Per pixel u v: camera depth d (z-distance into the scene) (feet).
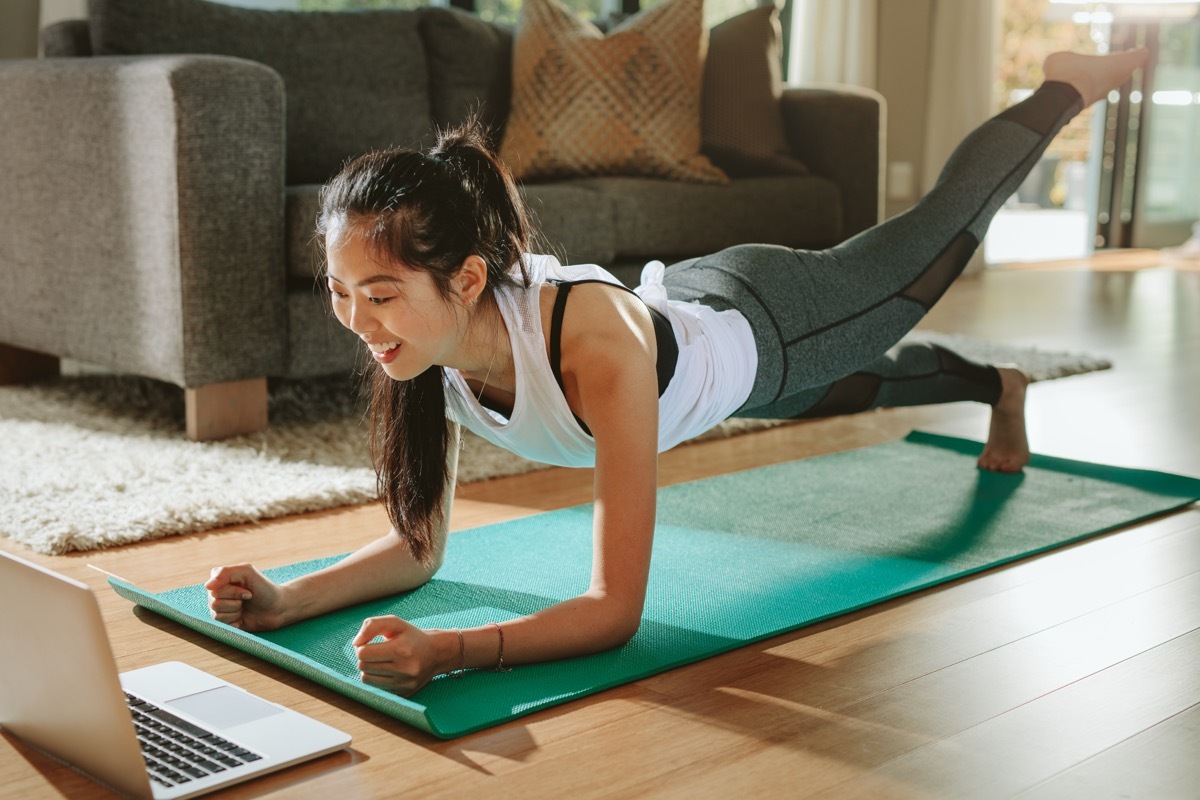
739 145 11.96
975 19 18.42
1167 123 22.79
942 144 18.72
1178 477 7.27
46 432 8.09
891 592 5.32
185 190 7.72
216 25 10.10
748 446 8.32
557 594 5.29
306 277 8.44
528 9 11.65
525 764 3.75
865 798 3.55
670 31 11.69
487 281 4.33
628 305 4.58
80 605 3.31
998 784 3.64
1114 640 4.85
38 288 9.10
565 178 11.35
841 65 17.69
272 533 6.31
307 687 4.35
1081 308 15.43
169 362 7.98
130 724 3.38
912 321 6.16
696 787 3.61
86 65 8.40
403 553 5.22
